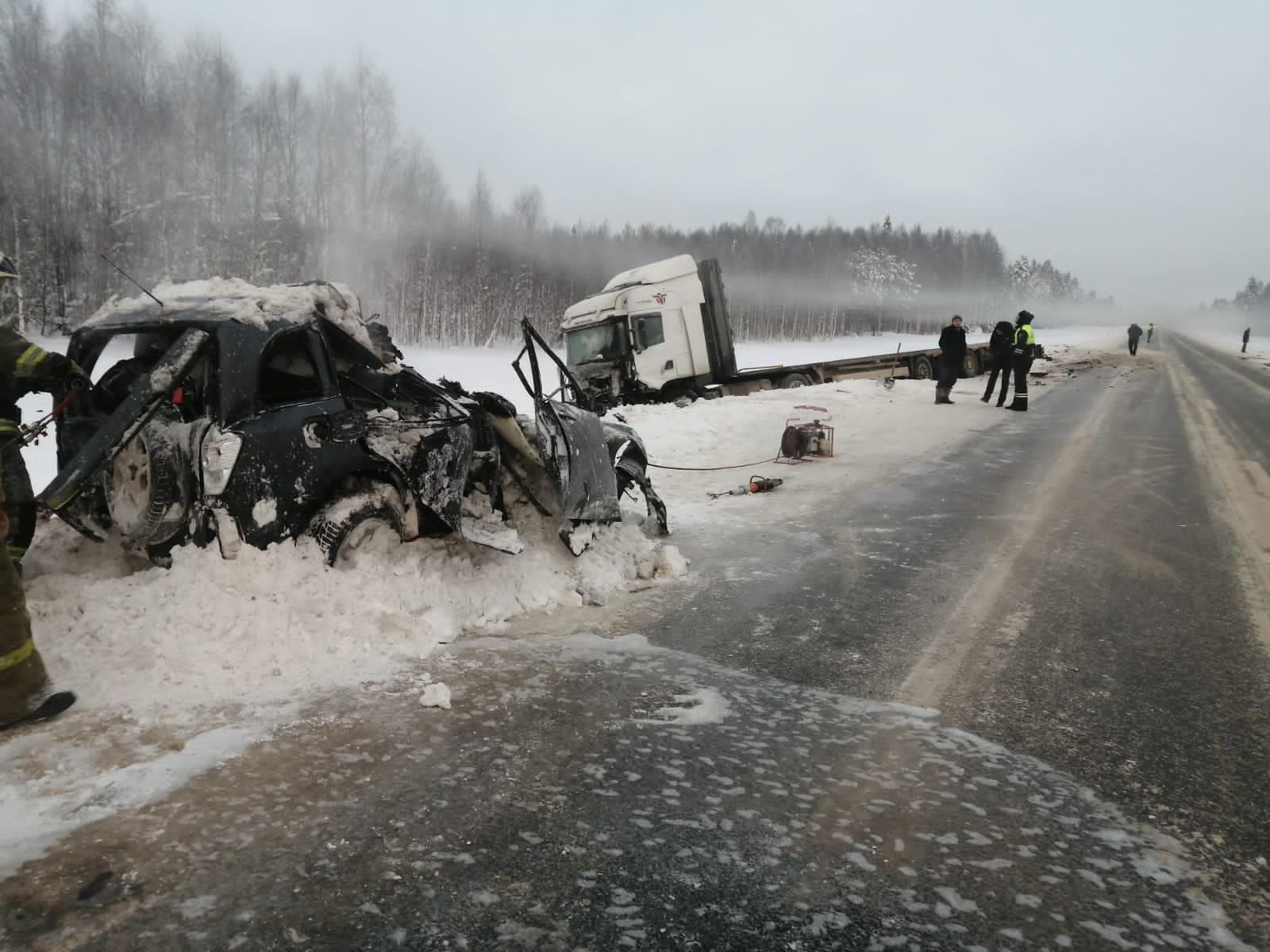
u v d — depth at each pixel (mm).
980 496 8117
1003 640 4258
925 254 130250
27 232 30109
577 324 16938
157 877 2113
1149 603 4879
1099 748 3086
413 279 47844
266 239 35906
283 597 3723
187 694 3205
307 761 2779
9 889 2041
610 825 2449
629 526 5898
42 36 30891
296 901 2037
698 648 4094
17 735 2844
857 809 2592
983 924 2037
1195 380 24250
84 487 3451
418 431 4469
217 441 3695
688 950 1909
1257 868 2342
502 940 1923
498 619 4359
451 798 2576
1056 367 27812
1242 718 3373
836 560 5836
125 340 4289
